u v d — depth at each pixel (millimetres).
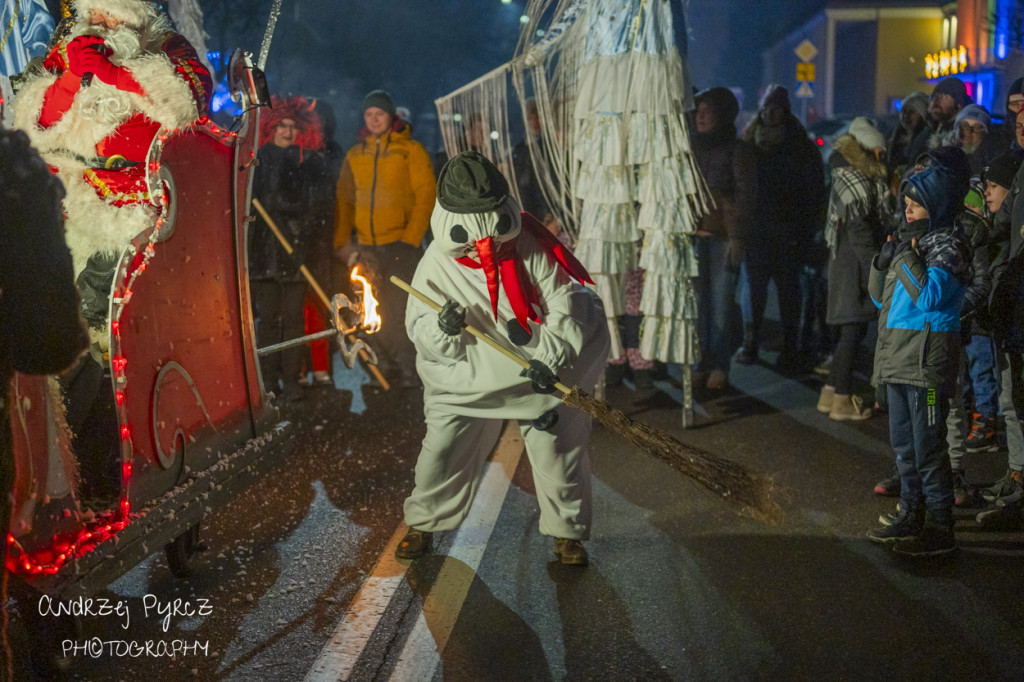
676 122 5766
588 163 5934
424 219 7176
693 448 3588
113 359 2865
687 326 6023
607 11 5691
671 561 4105
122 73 3264
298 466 5469
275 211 6906
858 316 6078
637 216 6059
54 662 2771
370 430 6191
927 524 4258
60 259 2361
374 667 3230
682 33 5789
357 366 8109
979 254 4637
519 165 6984
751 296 7891
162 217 3078
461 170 3502
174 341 3221
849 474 5207
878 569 4008
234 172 3643
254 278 6938
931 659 3273
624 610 3656
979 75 17391
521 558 4137
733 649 3355
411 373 7309
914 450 4160
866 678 3158
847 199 5965
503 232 3498
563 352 3588
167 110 3213
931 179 4000
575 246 6215
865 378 7328
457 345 3705
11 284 2287
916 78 26406
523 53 6090
